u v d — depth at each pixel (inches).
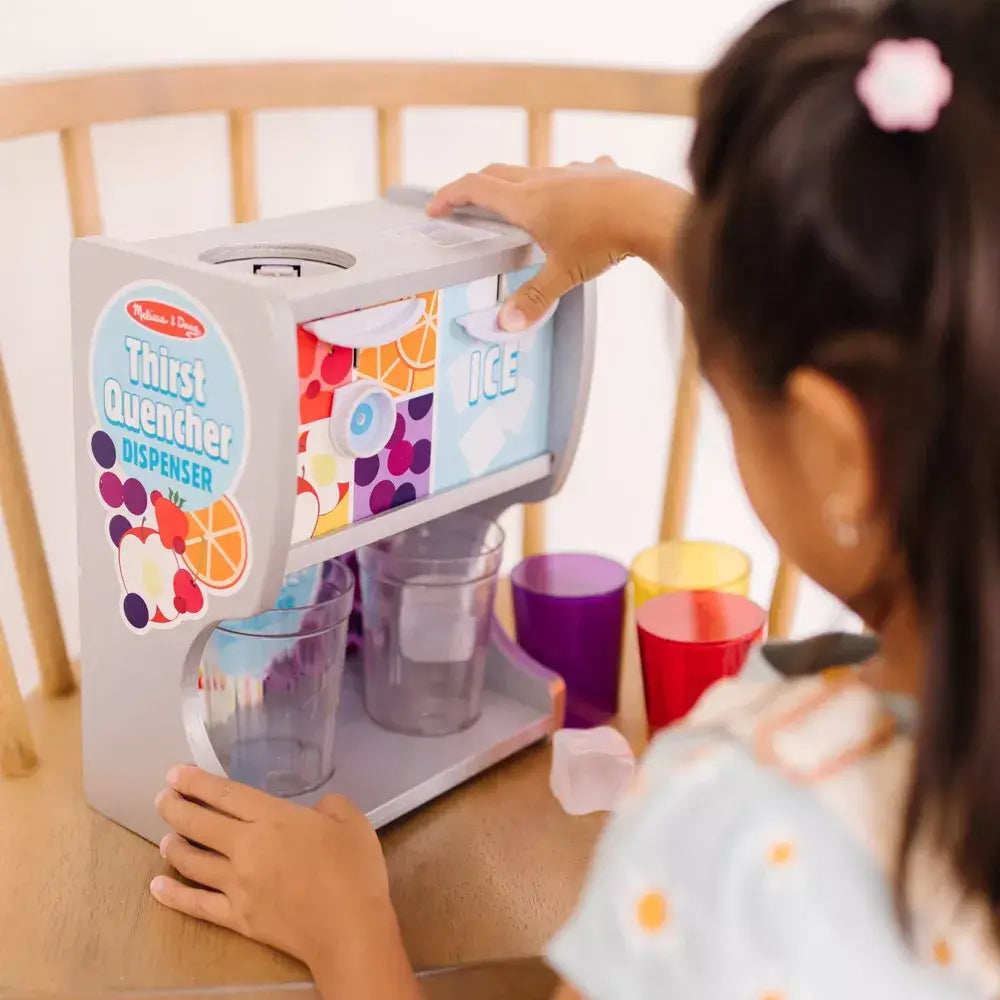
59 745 39.2
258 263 32.4
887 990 21.8
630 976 22.5
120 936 31.4
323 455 30.4
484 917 32.3
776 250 19.6
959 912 21.6
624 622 41.0
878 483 20.2
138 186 51.4
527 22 55.0
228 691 35.0
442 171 56.5
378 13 53.1
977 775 19.9
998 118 18.7
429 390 32.7
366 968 28.7
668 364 61.6
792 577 46.3
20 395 51.2
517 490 38.2
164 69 44.4
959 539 19.4
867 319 19.3
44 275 50.7
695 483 64.3
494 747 37.7
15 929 31.6
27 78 42.4
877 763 22.2
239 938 31.3
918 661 22.3
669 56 57.0
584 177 34.0
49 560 54.0
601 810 36.4
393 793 35.3
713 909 21.8
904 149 18.9
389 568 37.5
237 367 28.2
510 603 47.8
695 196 22.0
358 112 54.2
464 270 31.9
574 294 35.5
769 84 20.3
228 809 31.7
